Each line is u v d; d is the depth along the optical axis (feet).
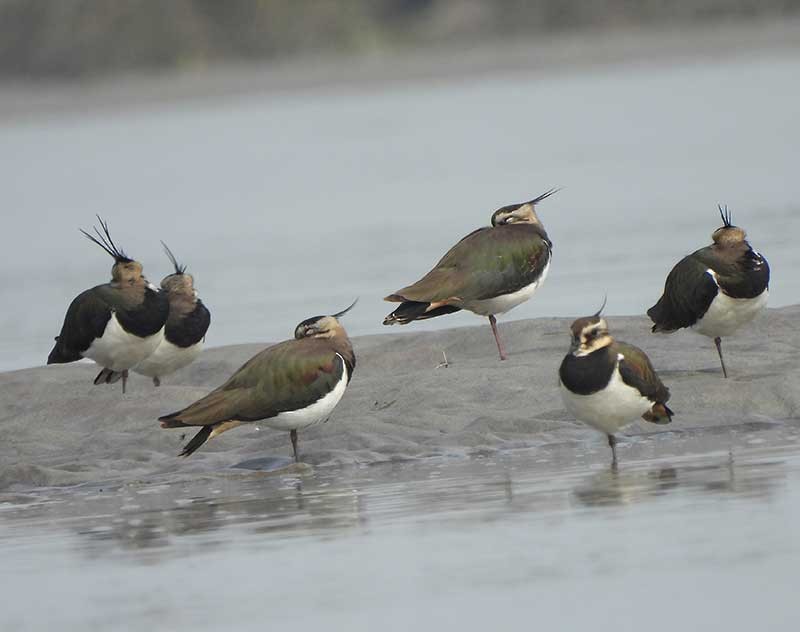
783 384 50.06
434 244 103.76
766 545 33.30
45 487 47.73
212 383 61.21
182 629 31.19
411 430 49.75
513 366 55.83
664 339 58.49
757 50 291.99
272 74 320.91
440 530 37.37
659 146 158.81
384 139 195.72
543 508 38.68
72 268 109.60
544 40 350.43
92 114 285.84
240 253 108.37
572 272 85.92
